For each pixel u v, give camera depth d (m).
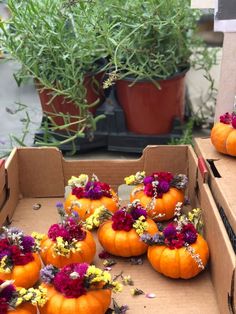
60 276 0.40
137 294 0.45
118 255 0.50
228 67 0.60
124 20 0.73
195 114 0.98
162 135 0.89
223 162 0.53
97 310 0.39
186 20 0.82
